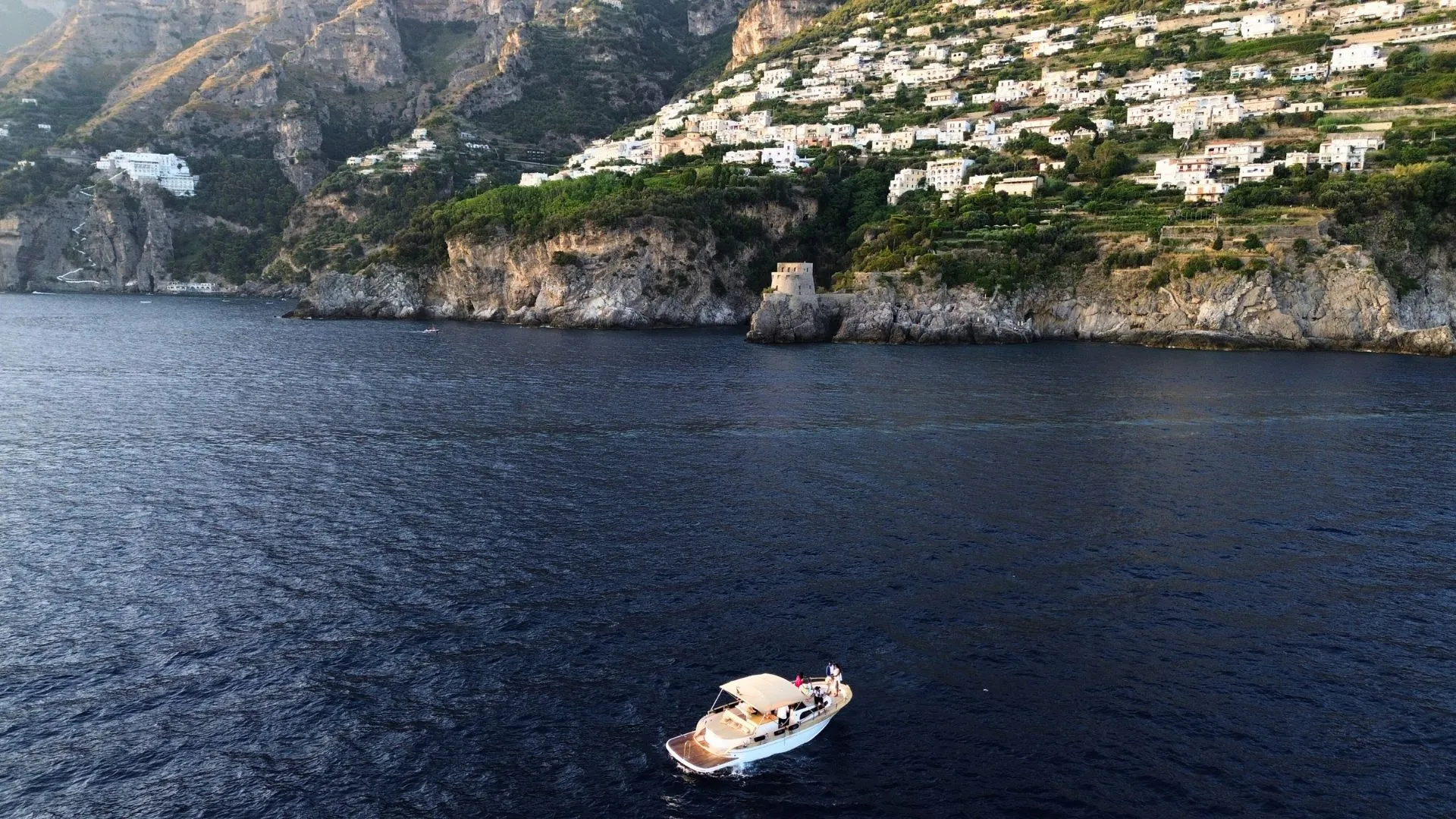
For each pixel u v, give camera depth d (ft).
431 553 194.39
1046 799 117.39
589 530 208.64
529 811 115.75
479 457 274.36
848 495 235.61
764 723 128.26
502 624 161.58
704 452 281.13
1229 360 487.61
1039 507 225.97
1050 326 589.73
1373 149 617.21
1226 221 565.94
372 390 392.47
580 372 450.30
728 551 195.42
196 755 125.80
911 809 116.26
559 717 134.92
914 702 138.51
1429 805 116.06
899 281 594.24
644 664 148.56
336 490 240.32
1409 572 185.98
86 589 175.94
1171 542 201.77
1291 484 245.86
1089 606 169.58
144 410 346.13
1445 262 539.70
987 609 168.25
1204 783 120.06
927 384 406.82
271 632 158.51
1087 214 633.61
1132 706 137.08
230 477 252.21
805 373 443.73
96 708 136.26
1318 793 118.11
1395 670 147.64
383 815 114.62
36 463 266.16
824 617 164.55
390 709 136.36
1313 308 533.55
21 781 120.26
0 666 147.43
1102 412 341.41
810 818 115.14
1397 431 310.24
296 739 129.49
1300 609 168.86
